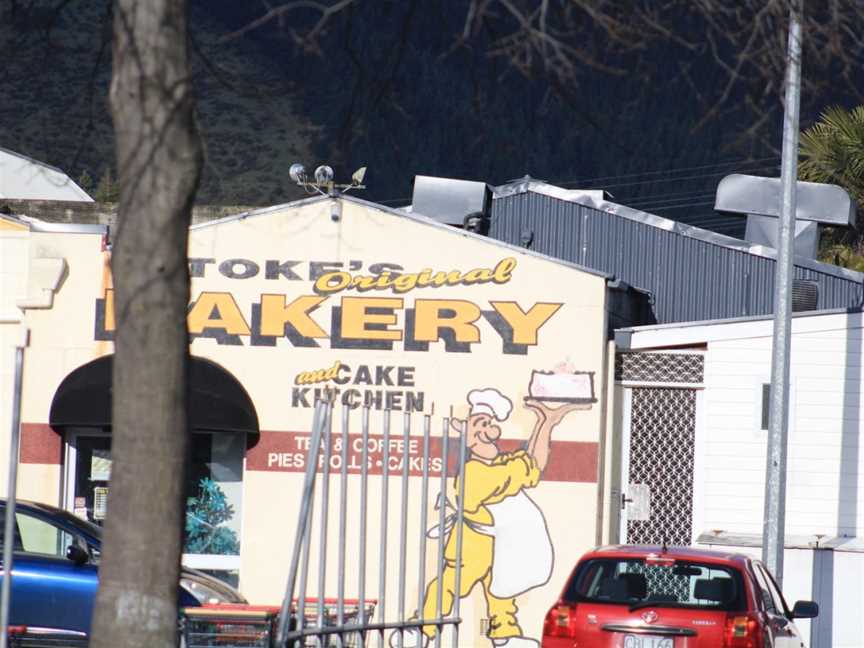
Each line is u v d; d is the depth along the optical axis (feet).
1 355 172.45
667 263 211.00
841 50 83.35
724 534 163.12
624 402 169.58
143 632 61.62
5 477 171.32
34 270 171.63
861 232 295.69
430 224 169.99
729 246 208.54
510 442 166.61
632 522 167.73
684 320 208.85
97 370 166.61
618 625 101.60
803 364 164.25
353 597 163.94
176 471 62.75
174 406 62.69
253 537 167.73
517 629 163.73
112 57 65.05
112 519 62.39
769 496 146.20
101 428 171.53
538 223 218.38
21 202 251.80
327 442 85.81
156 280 62.44
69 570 128.06
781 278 148.15
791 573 157.58
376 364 168.96
